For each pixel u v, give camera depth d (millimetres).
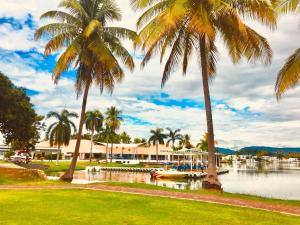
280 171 89938
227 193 17312
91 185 20219
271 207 13391
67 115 68438
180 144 103688
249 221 10430
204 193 17062
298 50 14461
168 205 12922
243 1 18078
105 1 25859
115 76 26484
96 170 59719
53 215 10492
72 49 23406
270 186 44531
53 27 24359
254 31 18891
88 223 9484
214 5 17422
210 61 22188
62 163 71500
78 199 13961
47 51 24312
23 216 10219
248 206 13422
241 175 69562
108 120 82812
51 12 24562
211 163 19109
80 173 53969
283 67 14781
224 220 10438
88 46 23984
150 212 11422
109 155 105188
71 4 24578
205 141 95875
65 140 68750
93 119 82125
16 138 37312
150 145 97750
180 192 17344
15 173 25094
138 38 18766
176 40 20438
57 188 18297
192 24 16734
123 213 11133
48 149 94188
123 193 16375
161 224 9648
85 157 103812
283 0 14680
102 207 12188
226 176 65875
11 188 18203
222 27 19094
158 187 19344
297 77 14367
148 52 19797
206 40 20500
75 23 25453
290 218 11117
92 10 25875
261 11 16969
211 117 19469
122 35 25953
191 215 11070
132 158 107188
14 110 34375
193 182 47219
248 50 19281
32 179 25000
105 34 26000
